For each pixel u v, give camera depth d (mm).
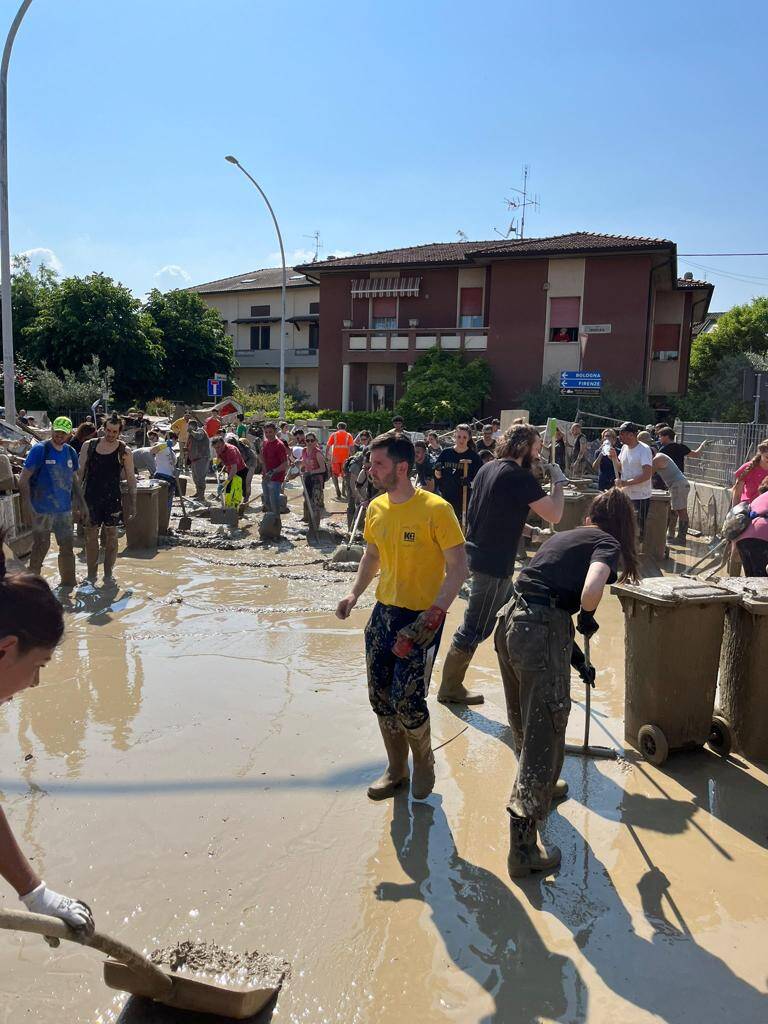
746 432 12234
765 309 40688
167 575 8656
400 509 3607
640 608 4266
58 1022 2404
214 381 32406
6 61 14641
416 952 2721
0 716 4672
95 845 3314
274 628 6609
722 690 4523
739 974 2648
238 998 2338
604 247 27000
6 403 15438
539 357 29016
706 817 3693
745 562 5832
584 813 3717
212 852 3283
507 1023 2416
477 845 3404
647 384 28844
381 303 32750
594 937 2820
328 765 4105
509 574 4867
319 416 30797
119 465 8039
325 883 3094
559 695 3244
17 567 1812
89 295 39594
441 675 5340
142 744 4312
